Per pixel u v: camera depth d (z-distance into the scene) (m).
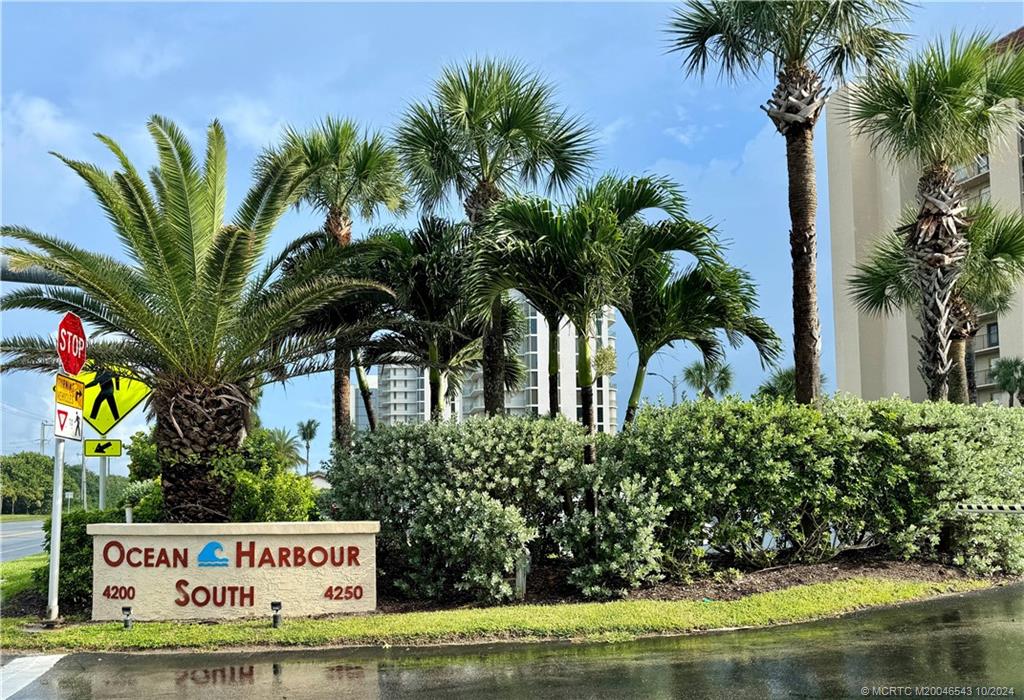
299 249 16.14
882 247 18.67
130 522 11.03
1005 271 16.75
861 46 13.16
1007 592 10.98
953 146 14.25
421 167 14.41
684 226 12.61
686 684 6.83
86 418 13.27
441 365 17.20
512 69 14.11
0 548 27.88
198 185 12.12
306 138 17.72
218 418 11.83
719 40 13.48
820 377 12.52
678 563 10.99
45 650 8.66
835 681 6.82
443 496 10.66
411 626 8.94
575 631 8.77
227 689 7.05
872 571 11.47
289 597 10.12
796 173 12.74
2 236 10.54
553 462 11.23
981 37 13.85
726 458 11.22
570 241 11.70
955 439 12.22
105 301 11.05
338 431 13.82
